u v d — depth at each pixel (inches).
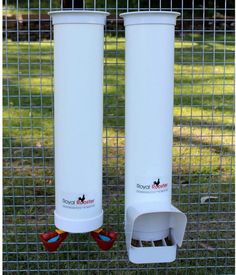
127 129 71.6
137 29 67.7
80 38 66.9
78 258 90.6
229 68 185.5
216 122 149.8
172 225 74.5
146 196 71.7
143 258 72.4
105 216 98.2
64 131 69.6
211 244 97.0
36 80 185.5
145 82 68.7
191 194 97.6
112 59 163.3
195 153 127.0
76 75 67.8
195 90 167.3
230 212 96.5
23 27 186.5
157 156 70.8
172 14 67.9
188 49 181.2
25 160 126.8
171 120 71.4
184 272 92.8
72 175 70.4
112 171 118.7
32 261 89.9
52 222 102.0
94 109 69.4
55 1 147.8
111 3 160.2
